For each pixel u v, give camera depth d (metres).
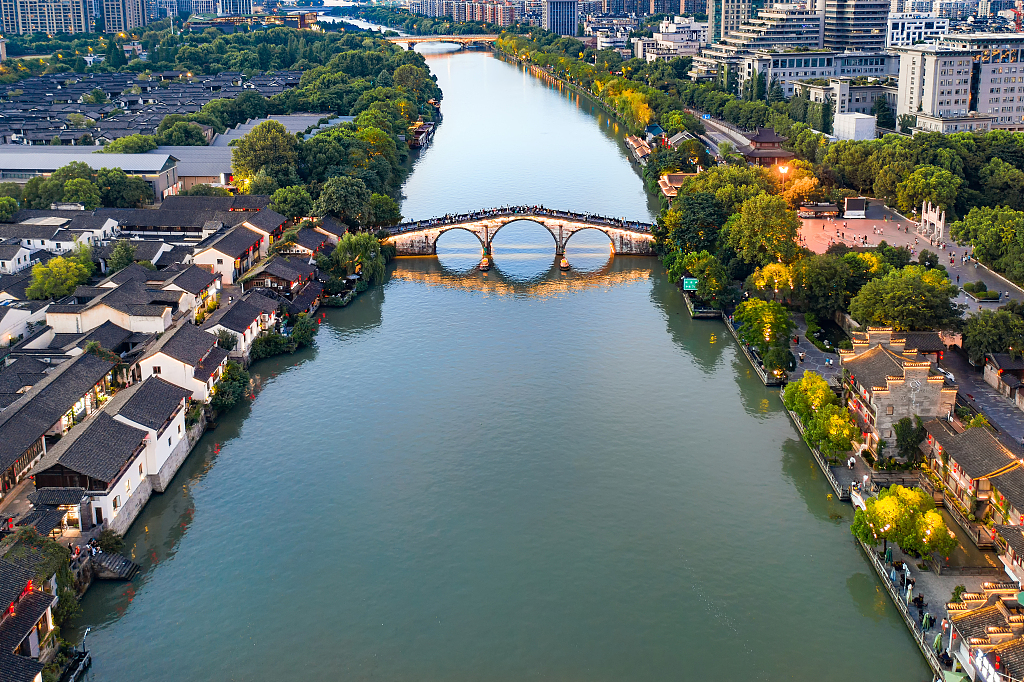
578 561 155.00
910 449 168.62
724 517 165.88
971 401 194.25
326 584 150.38
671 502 170.62
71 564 143.38
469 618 142.75
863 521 150.12
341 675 132.25
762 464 182.38
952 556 149.50
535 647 136.88
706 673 131.50
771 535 160.62
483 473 180.50
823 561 153.88
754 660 133.62
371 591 148.75
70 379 187.38
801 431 191.62
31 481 165.12
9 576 127.19
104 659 135.50
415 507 170.12
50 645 131.38
